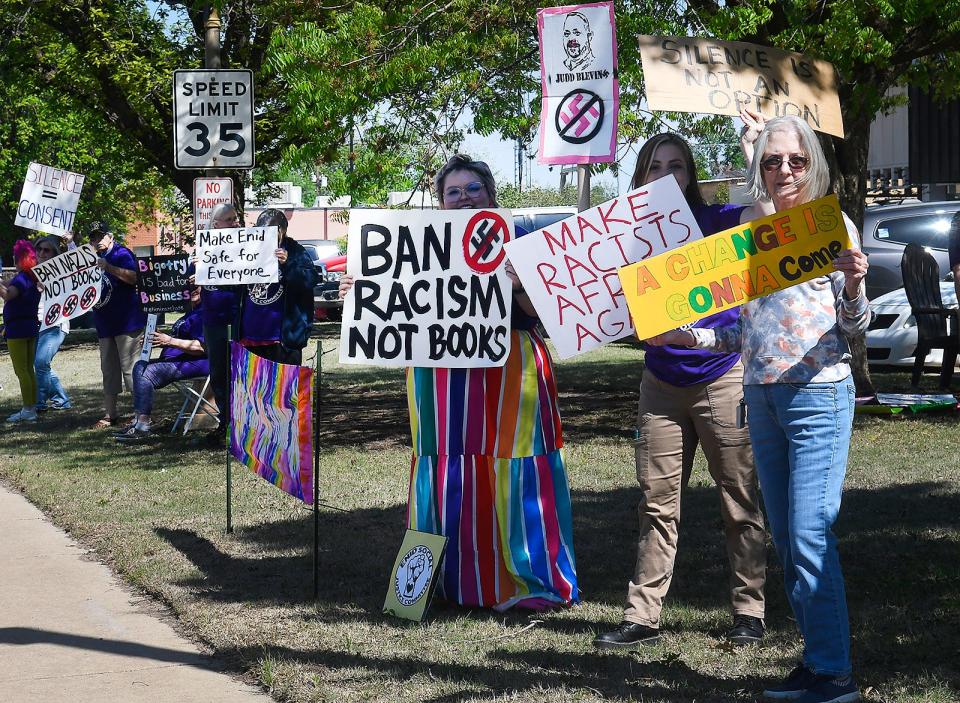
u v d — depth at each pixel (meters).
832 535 4.12
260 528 7.48
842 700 4.07
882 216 15.52
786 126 4.16
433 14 11.00
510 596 5.55
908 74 12.52
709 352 4.84
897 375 14.44
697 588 5.77
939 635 4.89
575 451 10.06
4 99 29.97
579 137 6.17
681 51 5.75
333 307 30.41
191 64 21.50
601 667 4.71
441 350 5.52
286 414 6.17
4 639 5.43
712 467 4.98
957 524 6.79
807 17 9.86
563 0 10.66
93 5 21.03
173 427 11.81
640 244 4.89
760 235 4.07
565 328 4.94
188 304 11.93
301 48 10.79
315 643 5.14
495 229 5.46
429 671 4.68
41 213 13.48
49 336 13.80
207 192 11.47
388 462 9.91
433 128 11.30
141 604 6.02
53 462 10.30
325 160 11.39
